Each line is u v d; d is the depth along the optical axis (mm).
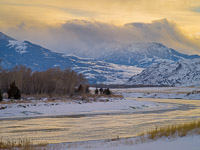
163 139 18875
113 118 42656
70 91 99562
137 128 32125
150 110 58344
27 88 95938
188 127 22719
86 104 63625
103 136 26797
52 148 17516
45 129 31062
